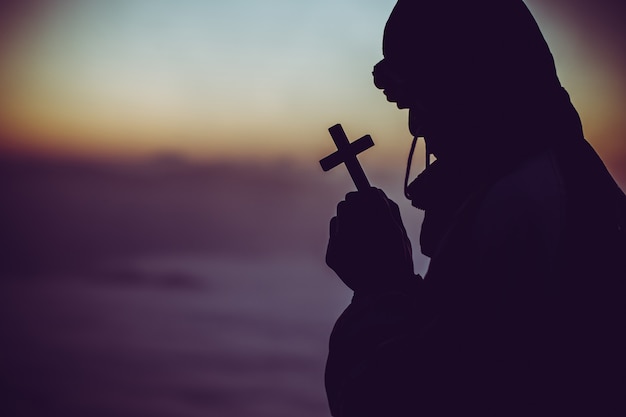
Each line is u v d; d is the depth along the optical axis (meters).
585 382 1.07
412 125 1.26
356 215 1.33
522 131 1.17
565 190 1.10
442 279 1.14
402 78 1.24
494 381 1.07
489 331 1.07
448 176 1.23
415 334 1.15
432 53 1.20
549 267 1.07
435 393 1.10
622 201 1.18
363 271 1.30
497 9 1.19
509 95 1.18
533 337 1.06
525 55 1.18
